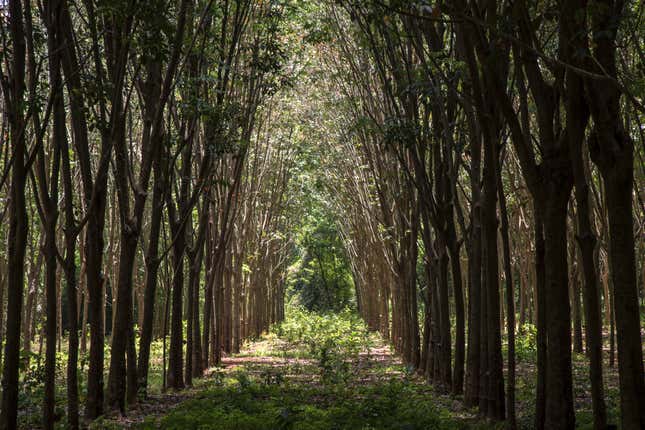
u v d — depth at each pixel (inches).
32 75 378.3
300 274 2795.3
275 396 594.2
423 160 594.2
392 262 1053.2
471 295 545.3
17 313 371.9
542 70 601.0
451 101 591.5
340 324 1835.6
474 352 538.9
